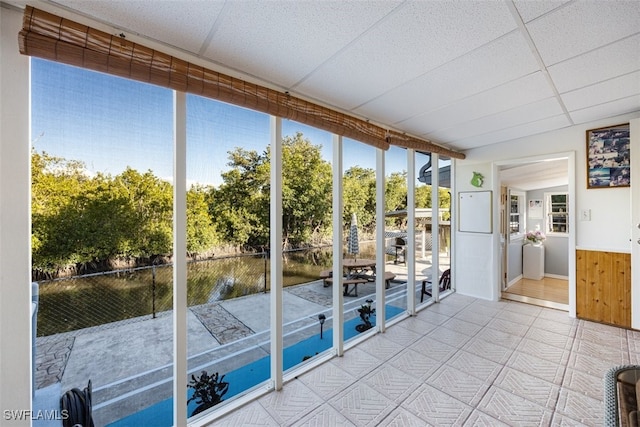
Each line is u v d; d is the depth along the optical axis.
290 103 2.15
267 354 2.69
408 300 3.49
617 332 2.95
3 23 1.23
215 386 2.01
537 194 5.76
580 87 2.25
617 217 3.07
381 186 3.00
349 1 1.28
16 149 1.25
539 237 5.43
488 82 2.13
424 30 1.51
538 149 3.59
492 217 4.06
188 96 2.09
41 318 1.53
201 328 2.37
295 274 3.25
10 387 1.24
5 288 1.23
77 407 1.45
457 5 1.33
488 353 2.55
